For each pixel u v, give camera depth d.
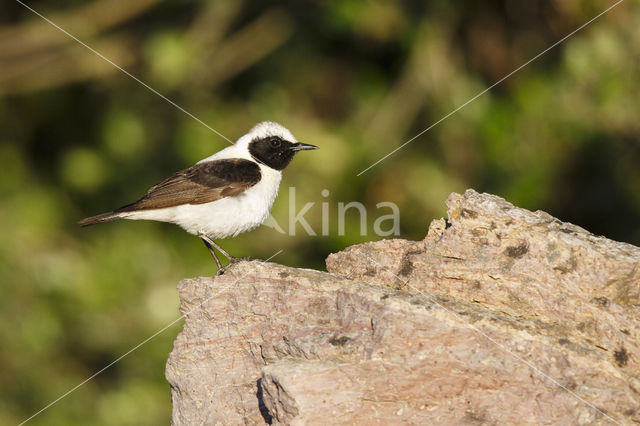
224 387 7.29
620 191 14.58
